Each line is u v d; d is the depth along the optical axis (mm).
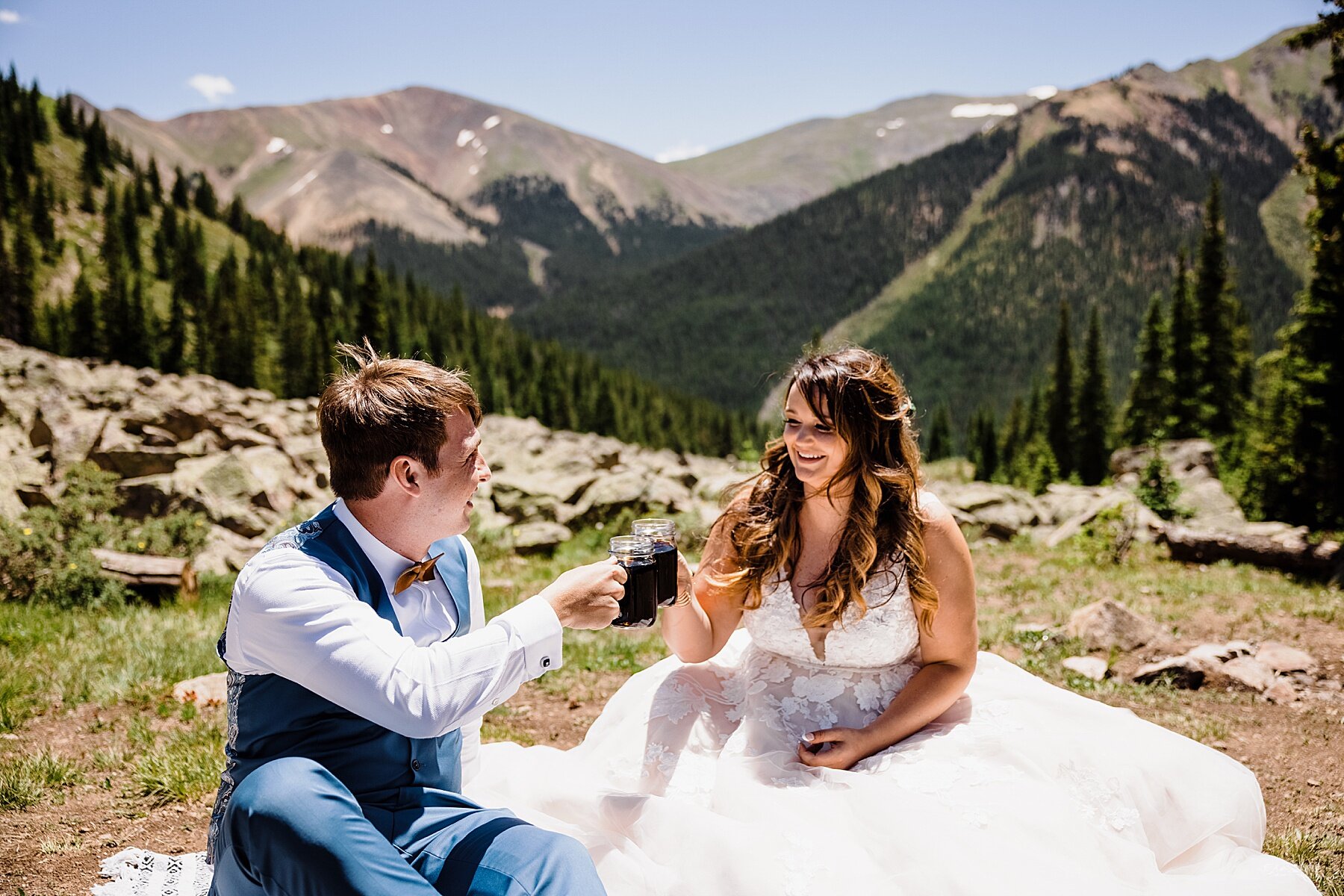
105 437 15297
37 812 3658
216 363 111438
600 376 174000
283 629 1903
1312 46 13453
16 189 150750
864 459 2840
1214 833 2627
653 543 2574
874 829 2299
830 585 2863
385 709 1898
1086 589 9594
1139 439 53594
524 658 2061
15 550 8305
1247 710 5184
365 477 2027
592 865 1922
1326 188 16406
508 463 19719
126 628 6914
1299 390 23828
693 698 3029
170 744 4328
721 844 2252
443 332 160625
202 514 13219
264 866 1725
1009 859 2145
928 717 2855
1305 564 11109
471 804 2139
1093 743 2723
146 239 165000
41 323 113312
